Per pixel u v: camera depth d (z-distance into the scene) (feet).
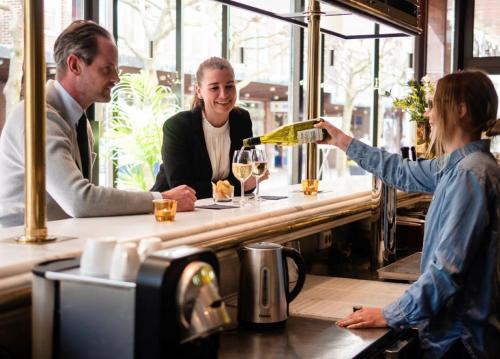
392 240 8.71
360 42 22.20
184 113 10.12
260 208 7.55
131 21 14.93
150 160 15.05
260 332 5.79
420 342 6.31
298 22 11.32
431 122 6.84
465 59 22.09
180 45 16.16
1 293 4.08
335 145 7.90
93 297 3.94
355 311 6.37
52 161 6.62
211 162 10.11
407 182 7.43
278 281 5.87
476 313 6.10
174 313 3.76
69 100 7.28
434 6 22.20
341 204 8.67
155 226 6.04
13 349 4.48
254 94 19.19
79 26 7.22
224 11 17.33
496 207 6.03
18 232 5.70
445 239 5.94
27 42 4.96
